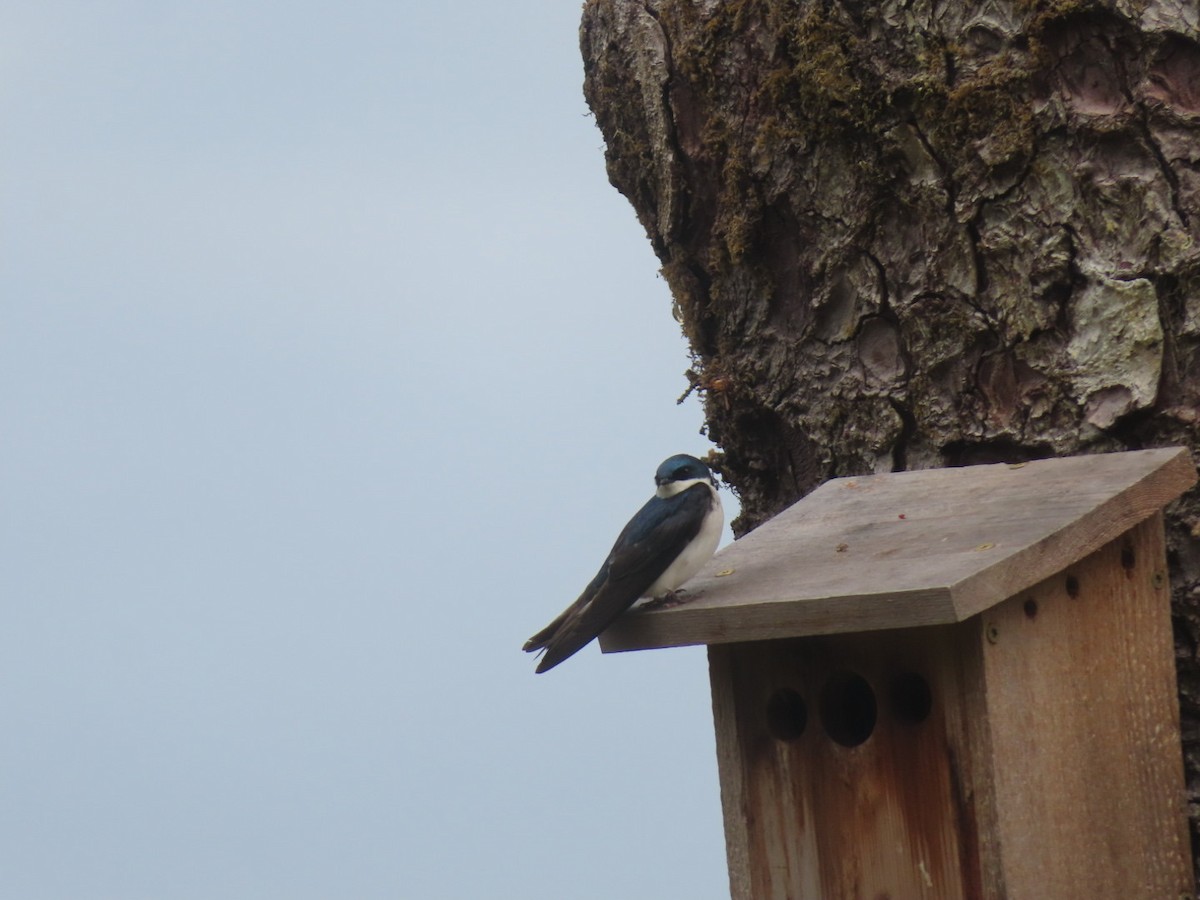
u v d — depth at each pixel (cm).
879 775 796
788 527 903
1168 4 891
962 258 938
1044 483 835
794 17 984
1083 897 774
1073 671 785
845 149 970
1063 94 909
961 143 933
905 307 959
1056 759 774
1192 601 862
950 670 770
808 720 821
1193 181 883
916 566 774
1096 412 898
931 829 779
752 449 1062
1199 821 852
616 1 1088
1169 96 891
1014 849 754
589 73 1128
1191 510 867
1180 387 880
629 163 1102
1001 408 934
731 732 844
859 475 979
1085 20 905
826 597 765
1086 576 796
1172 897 808
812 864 820
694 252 1073
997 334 930
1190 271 877
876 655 799
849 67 963
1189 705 864
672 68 1054
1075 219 907
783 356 1023
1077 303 907
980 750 757
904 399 964
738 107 1020
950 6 938
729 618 802
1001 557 748
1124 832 793
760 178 1010
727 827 848
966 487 870
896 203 961
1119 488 798
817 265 991
